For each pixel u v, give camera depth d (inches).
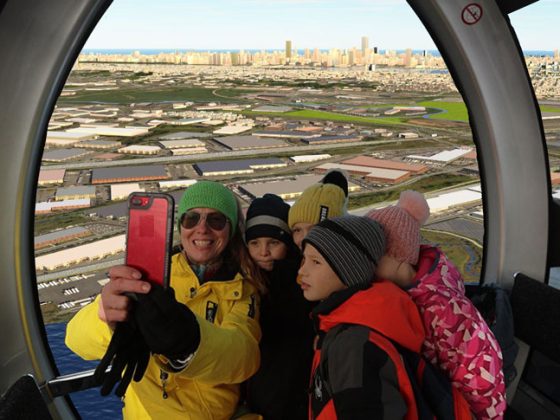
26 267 44.3
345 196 60.6
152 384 53.1
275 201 60.1
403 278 47.6
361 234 43.9
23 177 41.4
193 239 53.3
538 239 65.9
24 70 39.4
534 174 64.4
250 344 50.8
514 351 58.2
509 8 57.0
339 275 43.2
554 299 60.9
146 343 38.1
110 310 36.9
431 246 50.7
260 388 57.1
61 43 39.9
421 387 42.1
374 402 38.1
